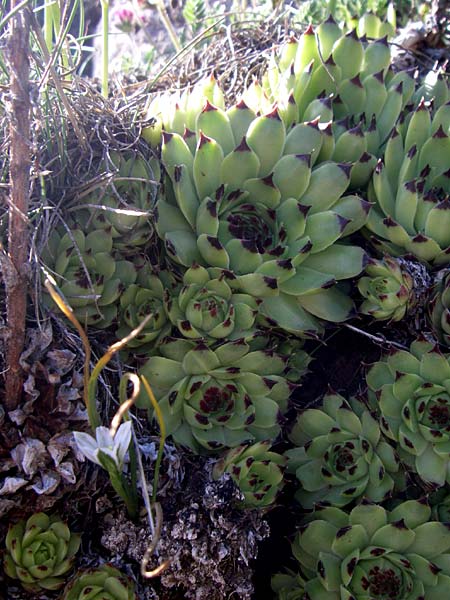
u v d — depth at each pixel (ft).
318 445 1.01
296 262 1.00
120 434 0.82
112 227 1.00
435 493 1.03
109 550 0.95
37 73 1.09
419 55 1.52
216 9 1.86
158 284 1.02
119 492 0.86
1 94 1.00
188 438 0.99
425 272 1.06
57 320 0.94
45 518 0.91
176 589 0.94
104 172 1.00
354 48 1.16
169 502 0.96
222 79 1.36
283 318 1.01
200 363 0.97
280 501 1.06
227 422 0.98
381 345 1.05
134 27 1.95
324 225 1.01
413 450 0.98
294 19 1.60
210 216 0.99
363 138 1.08
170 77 1.40
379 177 1.06
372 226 1.07
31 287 0.93
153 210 1.03
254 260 0.99
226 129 1.05
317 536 0.98
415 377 0.99
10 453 0.89
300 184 1.02
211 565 0.93
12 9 0.79
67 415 0.91
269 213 1.02
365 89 1.17
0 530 0.89
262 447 0.96
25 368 0.90
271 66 1.21
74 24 2.12
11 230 0.83
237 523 0.95
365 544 0.97
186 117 1.10
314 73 1.14
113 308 1.01
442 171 1.11
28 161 0.83
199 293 0.98
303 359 1.09
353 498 1.00
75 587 0.89
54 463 0.89
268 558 1.08
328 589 0.96
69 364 0.93
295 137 1.05
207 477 0.97
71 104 1.05
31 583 0.89
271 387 0.99
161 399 0.99
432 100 1.18
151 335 1.00
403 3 1.74
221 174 1.01
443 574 0.97
